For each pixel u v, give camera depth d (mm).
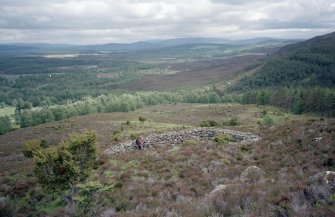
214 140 33125
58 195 20953
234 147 28609
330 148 21359
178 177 20953
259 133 34125
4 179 27297
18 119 175000
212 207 11617
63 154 19969
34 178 25625
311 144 23703
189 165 23406
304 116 103312
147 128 62562
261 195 11602
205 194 15508
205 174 20391
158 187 18547
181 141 34750
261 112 104188
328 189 10336
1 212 18922
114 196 17812
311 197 10234
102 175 23203
